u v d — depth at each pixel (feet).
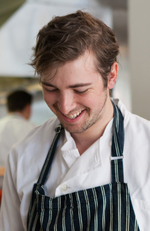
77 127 2.57
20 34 8.45
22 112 8.23
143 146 2.75
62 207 2.77
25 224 3.12
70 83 2.30
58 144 3.13
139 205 2.60
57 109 2.61
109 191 2.64
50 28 2.38
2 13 8.22
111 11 8.34
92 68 2.36
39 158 3.14
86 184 2.73
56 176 2.97
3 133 7.74
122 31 8.37
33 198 2.96
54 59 2.22
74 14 2.48
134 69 8.41
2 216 3.37
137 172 2.66
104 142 2.84
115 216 2.60
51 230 2.74
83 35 2.28
